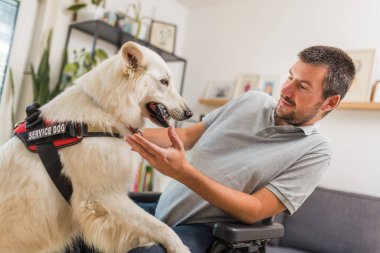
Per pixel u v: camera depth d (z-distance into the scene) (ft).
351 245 6.29
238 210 3.13
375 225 6.24
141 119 3.62
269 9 9.70
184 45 11.52
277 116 4.02
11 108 7.22
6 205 2.93
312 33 8.78
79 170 2.93
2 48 7.13
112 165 3.03
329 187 7.82
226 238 2.95
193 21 11.43
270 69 9.44
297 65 3.78
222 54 10.56
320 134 3.93
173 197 3.91
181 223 3.77
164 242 2.87
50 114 3.19
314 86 3.61
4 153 3.16
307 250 6.79
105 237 2.96
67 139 2.96
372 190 7.32
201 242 3.26
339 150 7.89
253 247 3.26
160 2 10.52
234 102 4.47
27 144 3.08
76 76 7.50
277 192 3.39
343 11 8.31
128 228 2.94
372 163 7.39
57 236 3.17
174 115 3.87
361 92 7.47
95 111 3.13
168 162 2.78
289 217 7.25
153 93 3.65
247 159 3.73
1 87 7.15
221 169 3.76
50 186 3.01
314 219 6.90
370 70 7.49
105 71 3.30
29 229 2.97
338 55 3.72
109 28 7.98
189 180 2.94
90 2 7.96
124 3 9.37
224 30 10.63
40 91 7.02
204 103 10.18
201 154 4.04
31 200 2.94
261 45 9.73
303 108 3.72
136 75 3.43
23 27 7.38
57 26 7.80
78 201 2.96
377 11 7.78
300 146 3.69
